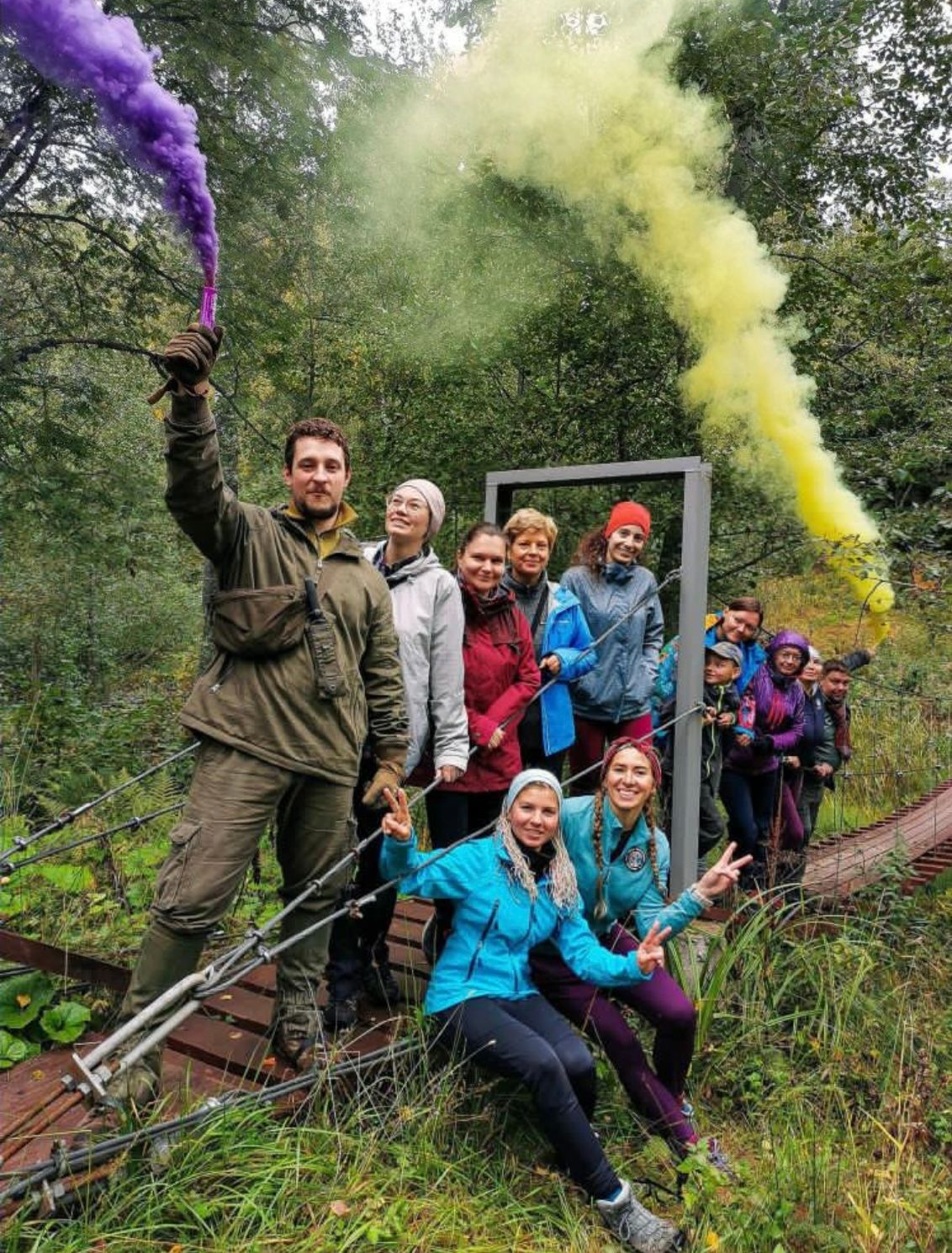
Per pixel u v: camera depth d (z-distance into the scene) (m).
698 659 3.94
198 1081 2.79
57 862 4.78
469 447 7.48
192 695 2.53
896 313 6.62
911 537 5.51
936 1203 2.88
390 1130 2.79
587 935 3.12
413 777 3.43
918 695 7.93
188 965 2.45
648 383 7.18
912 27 6.27
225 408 8.59
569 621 3.87
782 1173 2.94
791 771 5.15
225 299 7.79
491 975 2.99
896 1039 3.71
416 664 3.12
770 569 7.47
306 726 2.51
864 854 5.39
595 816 3.30
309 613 2.51
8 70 6.23
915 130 6.58
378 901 3.23
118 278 7.98
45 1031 3.22
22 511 7.72
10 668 9.42
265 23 7.46
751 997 3.82
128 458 8.55
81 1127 2.39
